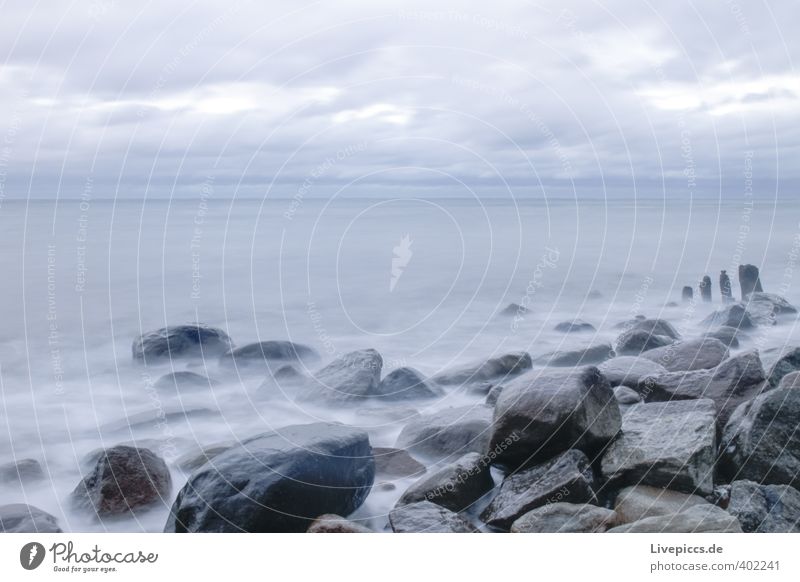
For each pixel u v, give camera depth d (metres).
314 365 10.55
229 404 9.09
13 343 11.58
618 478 6.21
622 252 19.53
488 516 6.11
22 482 6.98
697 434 6.35
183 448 7.72
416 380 9.34
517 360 10.09
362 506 6.44
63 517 6.36
